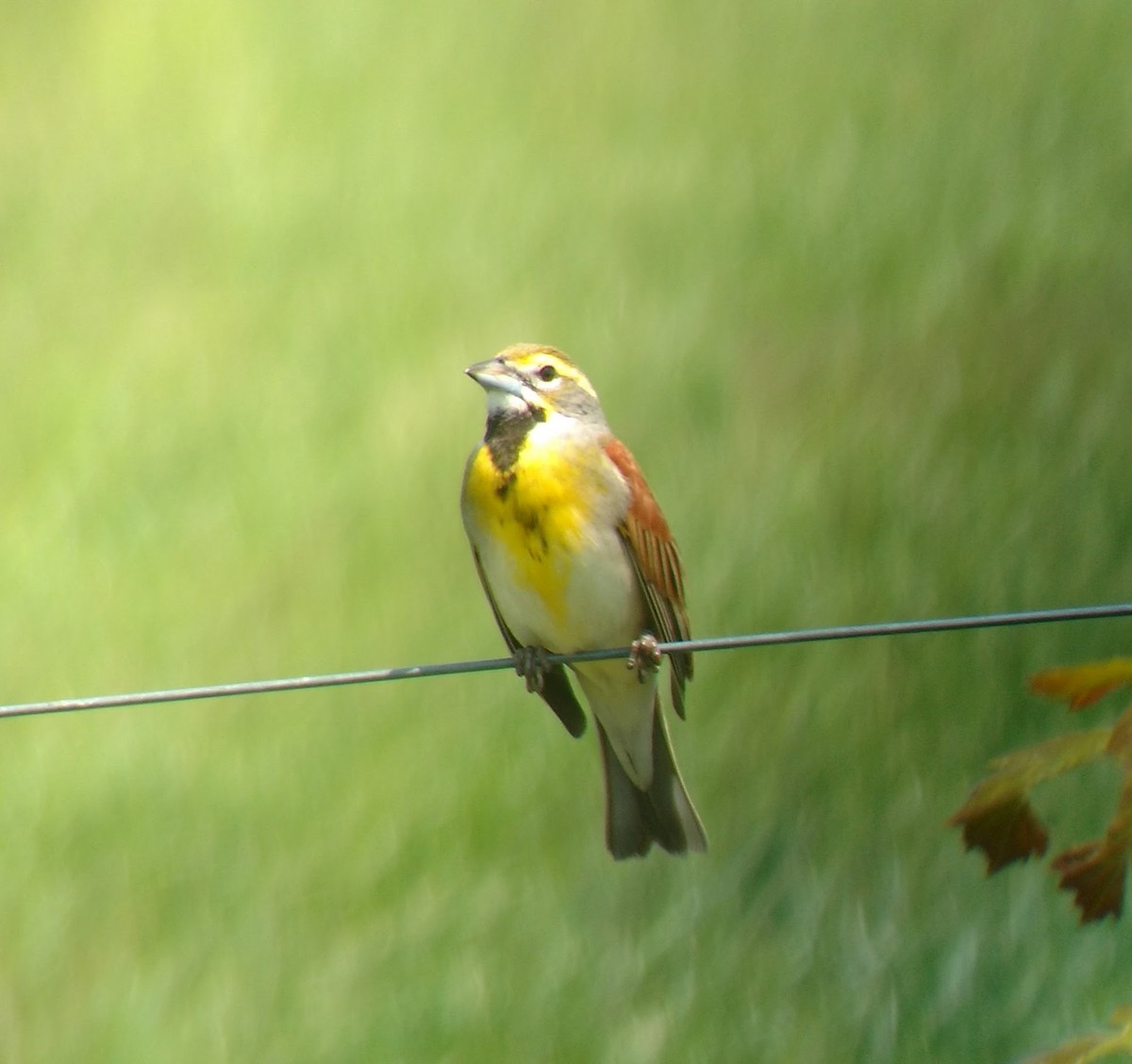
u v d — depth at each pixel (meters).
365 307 18.91
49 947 11.92
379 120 21.80
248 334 18.89
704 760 11.79
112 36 24.12
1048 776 4.57
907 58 20.17
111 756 13.42
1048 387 14.80
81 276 20.53
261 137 22.03
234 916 11.83
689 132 20.14
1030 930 9.83
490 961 10.90
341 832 12.23
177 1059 11.13
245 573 15.40
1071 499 13.46
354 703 13.39
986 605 12.74
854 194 18.34
